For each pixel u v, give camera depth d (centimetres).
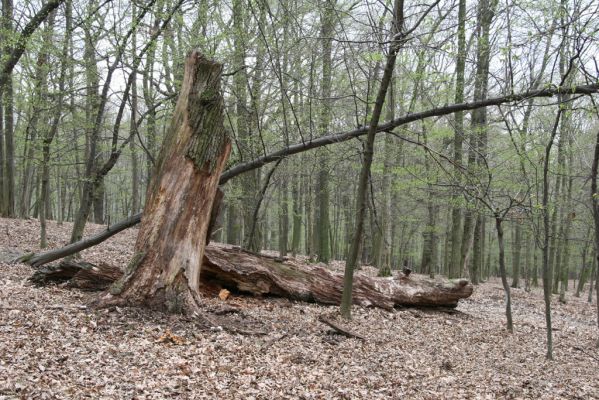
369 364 673
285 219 2045
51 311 653
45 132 1443
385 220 1627
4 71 1070
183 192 711
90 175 1182
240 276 996
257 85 1143
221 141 735
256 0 944
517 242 2455
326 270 1083
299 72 1162
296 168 1511
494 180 1283
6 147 1939
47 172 1421
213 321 714
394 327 947
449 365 733
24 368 460
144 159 2456
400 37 780
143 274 702
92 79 1162
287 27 1017
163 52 1053
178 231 709
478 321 1148
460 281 1174
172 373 516
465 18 801
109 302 691
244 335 704
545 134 1164
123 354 547
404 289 1119
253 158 1030
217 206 798
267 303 991
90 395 434
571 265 3512
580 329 1246
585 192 1661
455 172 1147
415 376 656
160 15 962
